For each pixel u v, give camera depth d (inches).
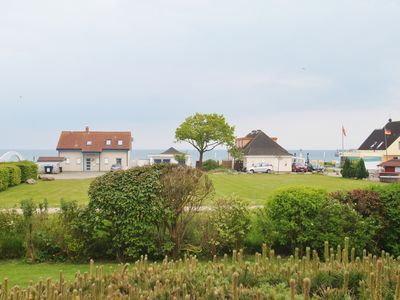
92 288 233.9
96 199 487.5
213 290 224.4
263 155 2787.9
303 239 478.6
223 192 1262.3
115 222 481.7
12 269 455.8
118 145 2861.7
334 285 248.4
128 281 254.2
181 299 225.8
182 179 482.0
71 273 434.9
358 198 502.9
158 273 264.5
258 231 506.0
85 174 2442.2
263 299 216.7
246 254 504.4
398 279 207.6
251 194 1199.6
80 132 2957.7
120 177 493.7
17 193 1268.5
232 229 494.0
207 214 511.2
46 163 2568.9
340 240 470.6
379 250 493.7
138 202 479.5
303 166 2704.2
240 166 2903.5
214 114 2773.1
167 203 479.5
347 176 2033.7
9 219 512.4
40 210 530.0
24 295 221.6
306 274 253.6
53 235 497.7
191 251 490.0
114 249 494.9
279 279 256.1
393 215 488.7
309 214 482.9
